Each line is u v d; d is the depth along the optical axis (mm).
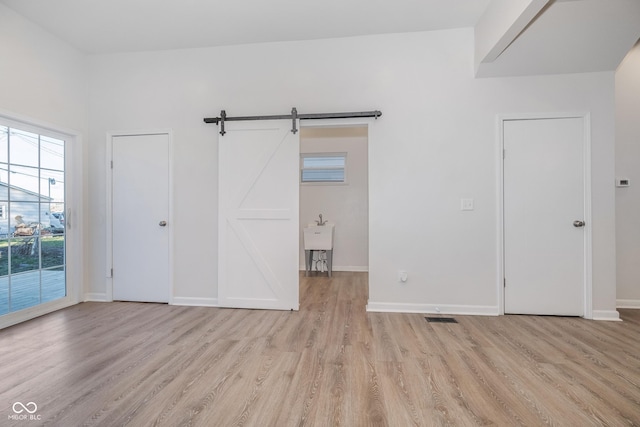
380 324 2889
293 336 2613
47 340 2521
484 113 3133
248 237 3385
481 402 1708
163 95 3521
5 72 2822
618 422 1546
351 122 3287
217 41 3365
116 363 2137
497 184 3115
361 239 5594
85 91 3619
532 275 3098
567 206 3041
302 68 3350
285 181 3340
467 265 3170
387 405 1684
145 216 3564
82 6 2787
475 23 3066
